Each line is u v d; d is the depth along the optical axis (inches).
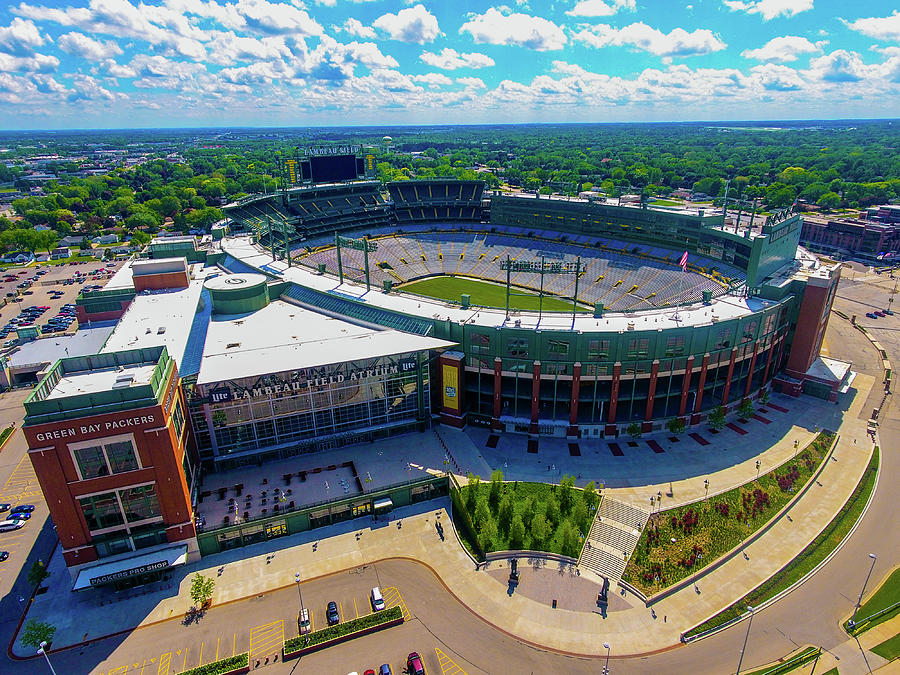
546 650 2461.9
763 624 2571.4
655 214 6579.7
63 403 2546.8
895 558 2938.0
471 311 4222.4
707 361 3850.9
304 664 2410.2
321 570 2930.6
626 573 2847.0
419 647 2484.0
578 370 3754.9
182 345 3818.9
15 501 3516.2
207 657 2450.8
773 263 4763.8
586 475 3523.6
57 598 2778.1
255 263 5885.8
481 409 4106.8
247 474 3513.8
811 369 4665.4
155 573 2881.4
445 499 3481.8
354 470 3543.3
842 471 3624.5
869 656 2395.4
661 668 2365.9
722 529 3095.5
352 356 3607.3
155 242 6358.3
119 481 2721.5
